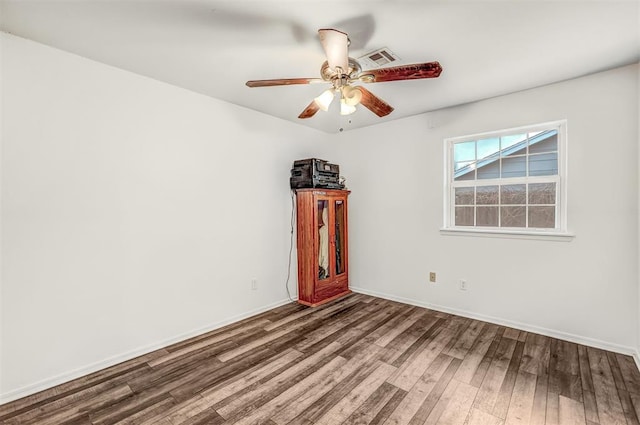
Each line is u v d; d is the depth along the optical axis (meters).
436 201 3.35
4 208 1.84
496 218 3.04
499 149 3.02
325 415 1.72
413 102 3.05
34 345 1.95
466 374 2.12
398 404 1.81
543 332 2.71
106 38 1.89
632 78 2.29
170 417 1.72
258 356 2.39
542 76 2.46
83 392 1.95
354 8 1.59
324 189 3.61
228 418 1.71
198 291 2.81
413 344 2.56
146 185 2.46
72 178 2.09
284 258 3.64
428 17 1.67
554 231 2.71
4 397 1.84
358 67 2.02
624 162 2.33
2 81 1.83
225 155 3.02
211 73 2.39
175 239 2.64
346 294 4.00
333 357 2.36
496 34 1.84
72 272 2.10
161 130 2.54
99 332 2.22
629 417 1.68
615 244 2.38
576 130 2.51
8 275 1.86
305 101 3.04
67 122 2.06
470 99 2.97
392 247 3.74
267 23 1.73
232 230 3.09
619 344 2.38
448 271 3.29
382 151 3.80
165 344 2.57
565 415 1.70
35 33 1.84
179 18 1.68
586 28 1.78
